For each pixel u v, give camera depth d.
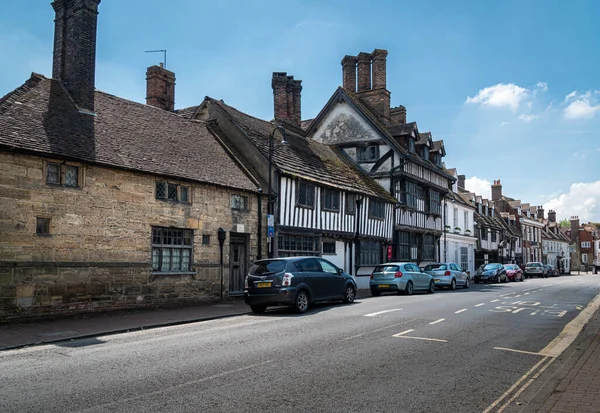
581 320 12.04
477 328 10.53
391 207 27.91
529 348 8.45
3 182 11.23
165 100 21.88
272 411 5.07
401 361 7.33
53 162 12.27
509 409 5.20
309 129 31.55
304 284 13.70
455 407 5.27
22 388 5.92
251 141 20.11
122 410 5.08
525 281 37.62
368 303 15.87
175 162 15.93
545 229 72.31
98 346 8.75
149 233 14.39
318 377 6.38
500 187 59.78
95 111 15.75
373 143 29.38
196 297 15.74
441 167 35.34
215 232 16.53
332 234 22.42
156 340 9.26
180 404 5.27
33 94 14.13
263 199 18.78
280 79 27.59
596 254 87.81
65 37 15.70
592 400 5.23
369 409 5.16
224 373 6.56
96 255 12.95
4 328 10.52
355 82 33.31
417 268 21.72
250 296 13.66
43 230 11.98
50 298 11.91
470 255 41.75
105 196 13.30
